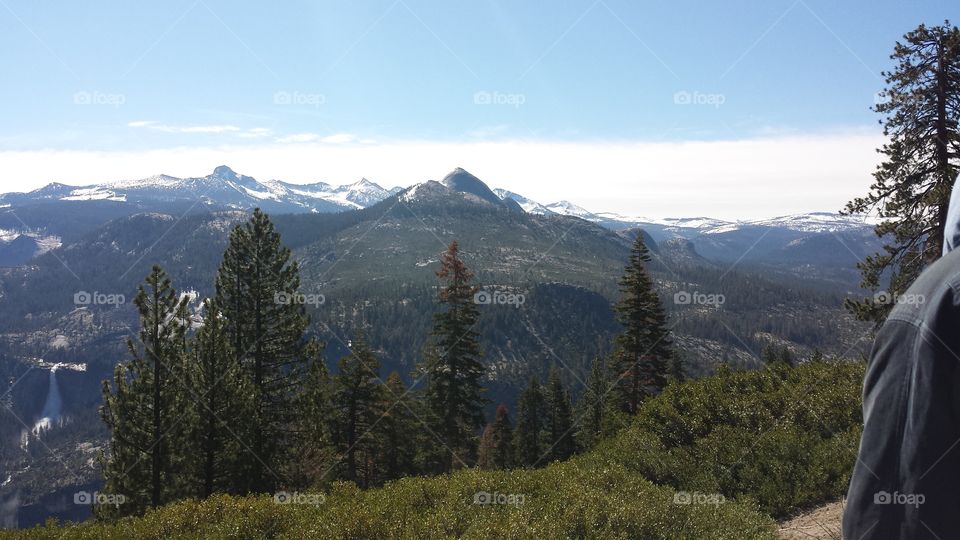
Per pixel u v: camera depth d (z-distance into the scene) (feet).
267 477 82.33
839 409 43.68
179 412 75.15
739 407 47.60
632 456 43.27
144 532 34.04
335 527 29.71
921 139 67.56
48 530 39.04
